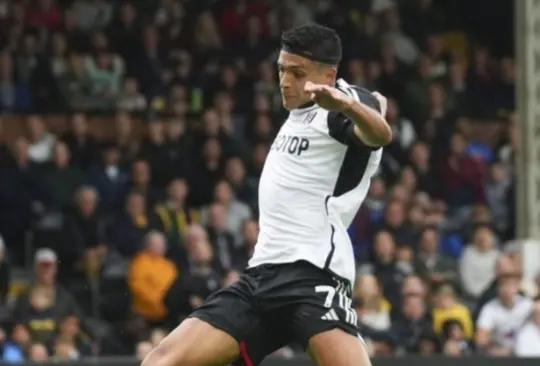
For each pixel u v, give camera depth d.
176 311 46.16
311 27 21.19
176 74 62.44
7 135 58.81
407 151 60.12
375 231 52.41
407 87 63.97
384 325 43.47
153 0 65.62
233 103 60.88
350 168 21.22
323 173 21.20
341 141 21.06
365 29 67.50
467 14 75.12
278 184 21.39
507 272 44.12
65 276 50.12
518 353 42.19
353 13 68.31
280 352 42.12
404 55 67.62
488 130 64.81
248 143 58.00
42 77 60.28
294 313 21.17
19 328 40.59
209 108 61.22
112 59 61.97
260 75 62.47
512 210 60.34
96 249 50.03
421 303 43.94
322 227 21.20
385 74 65.06
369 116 19.97
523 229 51.62
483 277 50.66
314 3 68.56
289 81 21.30
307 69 21.17
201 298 46.34
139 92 62.12
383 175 58.78
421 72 65.75
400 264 49.28
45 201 52.91
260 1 67.31
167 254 47.28
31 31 61.91
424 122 63.06
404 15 70.19
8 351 40.09
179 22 65.12
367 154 21.22
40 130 56.38
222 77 61.72
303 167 21.25
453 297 47.56
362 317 43.44
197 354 21.12
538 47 51.94
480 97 67.31
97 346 42.72
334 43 21.23
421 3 70.75
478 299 46.62
